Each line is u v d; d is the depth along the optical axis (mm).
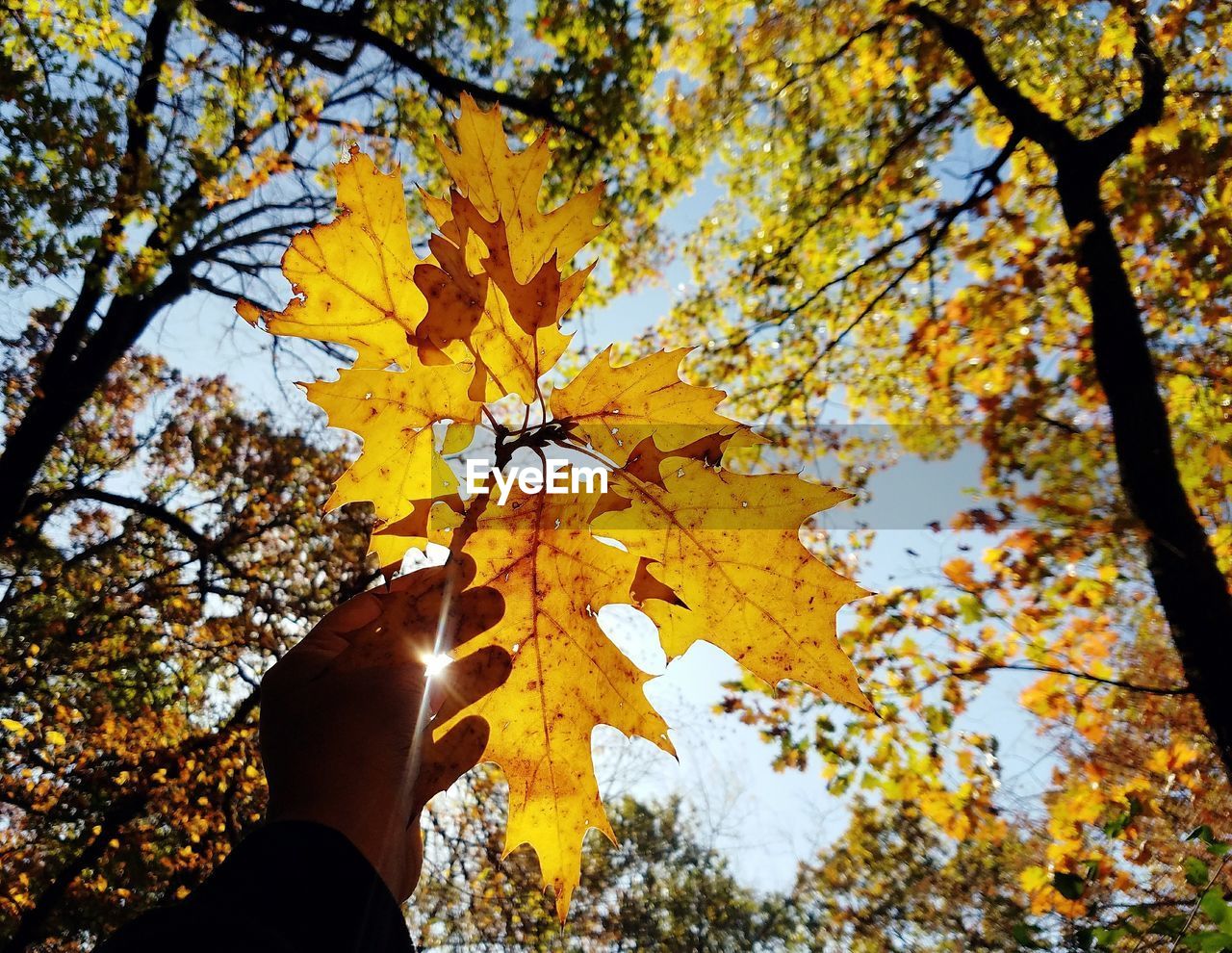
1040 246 6289
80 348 11664
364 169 1101
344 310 1103
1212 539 5434
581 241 1118
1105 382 5234
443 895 12672
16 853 10586
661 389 1128
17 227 6215
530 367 1103
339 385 1058
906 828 11164
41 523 11367
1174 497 4703
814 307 8789
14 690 9781
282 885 728
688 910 20219
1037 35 7141
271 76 9094
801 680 1086
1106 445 6152
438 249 1049
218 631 10719
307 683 994
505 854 1134
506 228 1106
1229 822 5488
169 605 10969
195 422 12977
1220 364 6180
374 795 884
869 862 12508
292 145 10055
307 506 11758
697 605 1125
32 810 10250
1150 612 6516
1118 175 6508
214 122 8406
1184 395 6312
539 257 1108
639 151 9320
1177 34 5680
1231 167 5488
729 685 6434
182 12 7641
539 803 1146
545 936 12609
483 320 1086
